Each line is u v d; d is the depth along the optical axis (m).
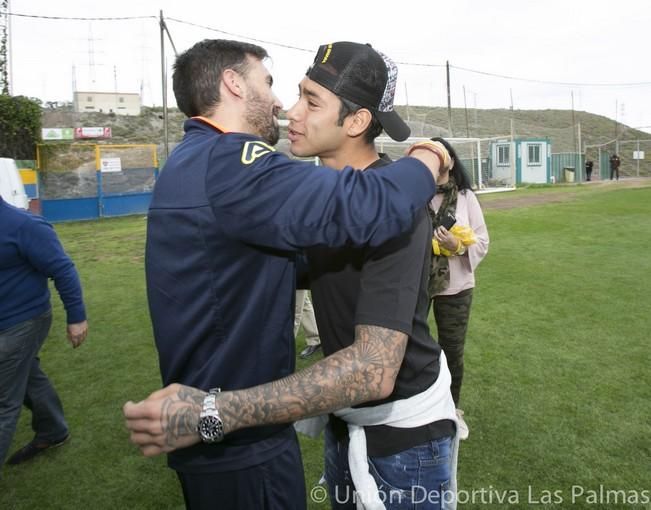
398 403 1.41
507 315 5.43
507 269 7.48
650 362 4.14
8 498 2.77
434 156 1.26
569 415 3.35
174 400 1.10
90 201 16.27
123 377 4.29
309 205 1.10
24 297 2.54
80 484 2.88
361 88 1.34
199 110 1.37
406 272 1.21
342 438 1.55
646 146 46.53
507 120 53.09
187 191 1.21
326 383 1.09
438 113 52.25
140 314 6.02
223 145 1.22
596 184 24.72
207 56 1.35
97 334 5.36
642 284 6.47
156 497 2.76
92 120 34.31
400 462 1.43
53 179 15.91
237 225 1.15
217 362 1.24
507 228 11.27
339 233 1.10
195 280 1.22
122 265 8.85
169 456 1.37
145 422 1.10
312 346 4.45
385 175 1.14
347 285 1.35
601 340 4.64
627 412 3.37
